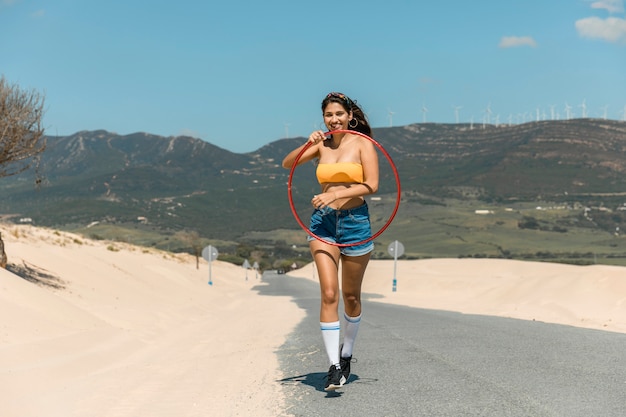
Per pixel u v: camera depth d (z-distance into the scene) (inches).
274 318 658.2
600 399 189.8
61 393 241.4
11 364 294.2
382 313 646.5
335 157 201.5
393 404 191.6
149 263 1619.1
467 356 279.1
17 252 817.5
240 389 234.8
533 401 188.5
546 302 845.2
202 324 639.1
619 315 613.6
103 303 703.7
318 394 212.2
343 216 197.8
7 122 612.1
